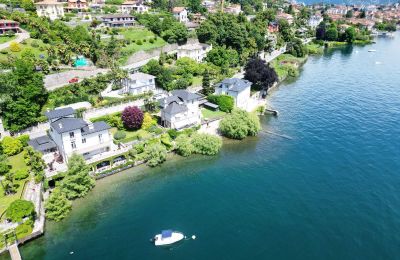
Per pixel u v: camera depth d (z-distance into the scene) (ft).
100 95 393.91
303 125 398.21
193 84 486.79
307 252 207.72
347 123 402.72
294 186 274.77
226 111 419.13
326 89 540.52
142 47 545.03
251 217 237.45
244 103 454.81
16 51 425.28
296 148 340.18
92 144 306.55
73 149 294.05
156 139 334.03
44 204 240.94
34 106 332.19
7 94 314.14
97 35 520.83
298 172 295.69
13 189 247.09
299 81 588.50
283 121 410.72
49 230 226.38
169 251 208.23
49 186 272.92
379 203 253.65
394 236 221.05
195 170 301.22
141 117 351.05
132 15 649.61
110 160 299.99
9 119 319.27
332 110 446.60
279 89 542.16
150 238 218.59
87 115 355.15
